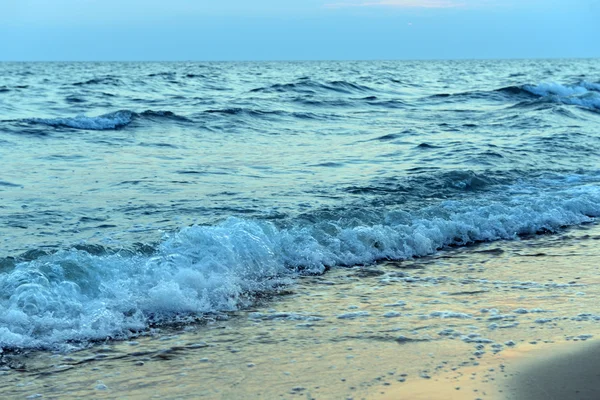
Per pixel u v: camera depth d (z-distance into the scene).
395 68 78.19
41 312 4.81
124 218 7.64
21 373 4.01
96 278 5.39
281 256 6.38
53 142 13.52
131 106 21.77
